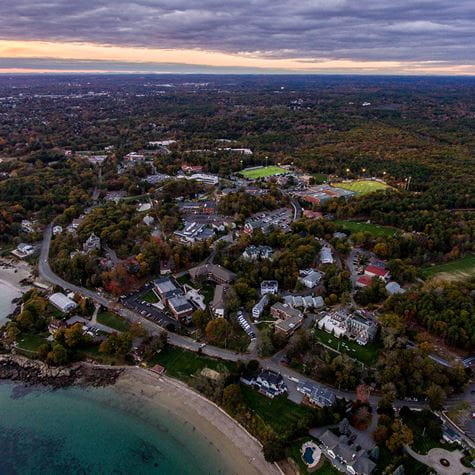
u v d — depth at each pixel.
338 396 185.00
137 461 161.38
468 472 150.38
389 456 157.12
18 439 172.00
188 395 190.62
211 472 156.12
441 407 174.62
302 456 158.38
